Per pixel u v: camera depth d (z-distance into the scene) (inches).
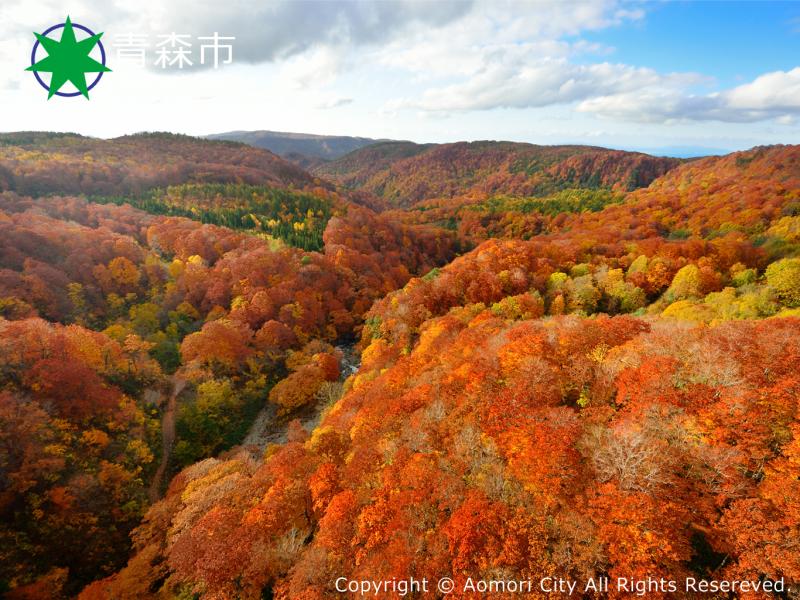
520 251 4874.5
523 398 1596.9
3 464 1967.3
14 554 1785.2
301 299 4746.6
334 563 1368.1
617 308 3882.9
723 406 1242.0
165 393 3203.7
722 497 1093.8
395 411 1961.1
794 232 4616.1
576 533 1097.4
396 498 1424.7
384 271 6422.2
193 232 5521.7
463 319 3531.0
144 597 1646.2
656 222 6983.3
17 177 7003.0
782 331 1572.3
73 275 4079.7
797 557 947.3
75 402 2469.2
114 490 2236.7
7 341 2442.2
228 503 1825.8
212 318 4320.9
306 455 2065.7
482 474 1349.7
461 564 1141.7
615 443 1207.6
